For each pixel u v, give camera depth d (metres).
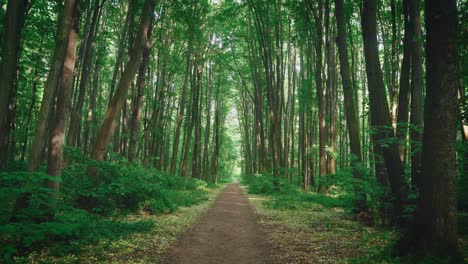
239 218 11.93
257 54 27.66
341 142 27.56
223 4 24.91
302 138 27.81
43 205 6.38
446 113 5.25
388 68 20.36
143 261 5.95
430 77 5.41
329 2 19.27
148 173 12.65
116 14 22.02
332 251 6.71
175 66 22.86
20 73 17.69
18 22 8.34
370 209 10.37
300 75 30.66
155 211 11.29
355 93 23.06
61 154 6.97
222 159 62.12
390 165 8.88
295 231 9.05
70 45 7.32
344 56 11.50
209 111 40.72
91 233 7.05
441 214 5.20
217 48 29.47
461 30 7.29
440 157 5.24
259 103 27.88
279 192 21.12
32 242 5.89
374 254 6.12
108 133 10.48
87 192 9.36
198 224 10.34
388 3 18.36
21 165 13.76
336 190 16.61
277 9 23.70
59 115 7.01
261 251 7.09
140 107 14.55
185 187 23.56
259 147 34.94
